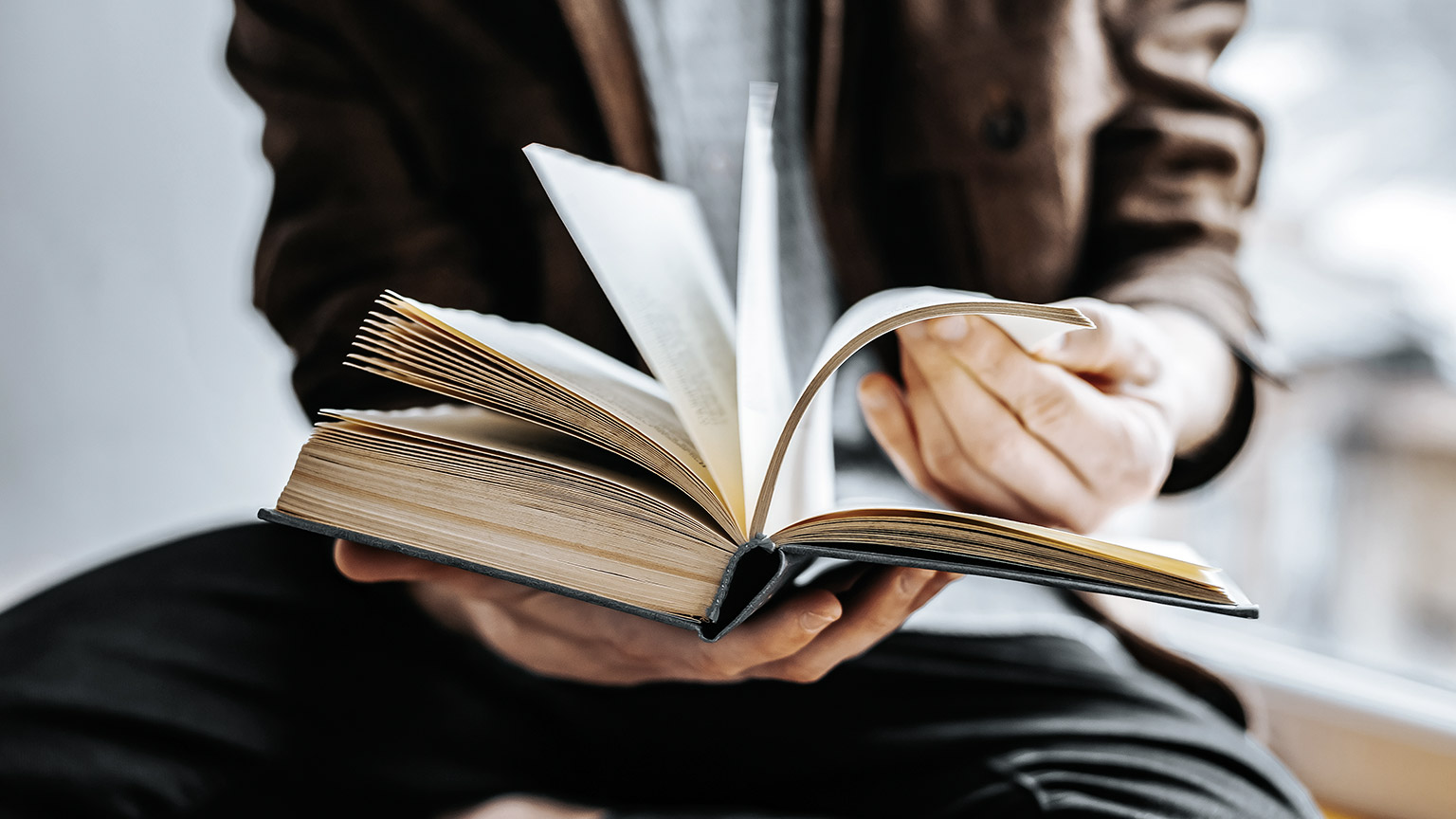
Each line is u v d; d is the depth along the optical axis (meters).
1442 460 1.15
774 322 0.52
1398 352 1.16
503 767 0.63
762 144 0.50
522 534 0.43
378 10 0.81
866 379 0.53
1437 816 0.98
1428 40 1.11
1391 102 1.14
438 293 0.80
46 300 1.50
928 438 0.52
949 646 0.71
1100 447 0.50
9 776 0.54
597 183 0.54
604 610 0.52
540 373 0.44
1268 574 1.25
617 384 0.52
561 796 0.63
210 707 0.60
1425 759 0.98
